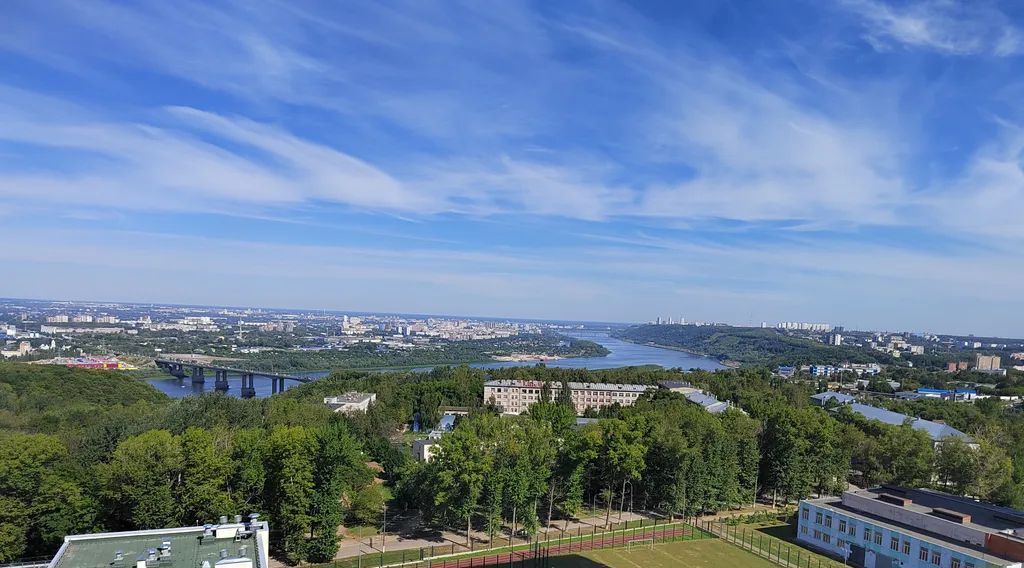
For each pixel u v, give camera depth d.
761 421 156.50
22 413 187.88
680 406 198.75
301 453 98.94
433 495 111.94
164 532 69.56
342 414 190.75
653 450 132.12
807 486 140.25
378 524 119.62
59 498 90.81
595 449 124.19
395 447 168.12
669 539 114.06
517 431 118.50
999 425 191.62
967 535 94.06
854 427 167.00
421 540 110.06
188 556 63.94
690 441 136.12
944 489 148.12
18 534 85.31
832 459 143.50
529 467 110.19
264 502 102.06
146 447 93.75
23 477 86.81
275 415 172.38
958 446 142.12
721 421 151.50
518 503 108.88
